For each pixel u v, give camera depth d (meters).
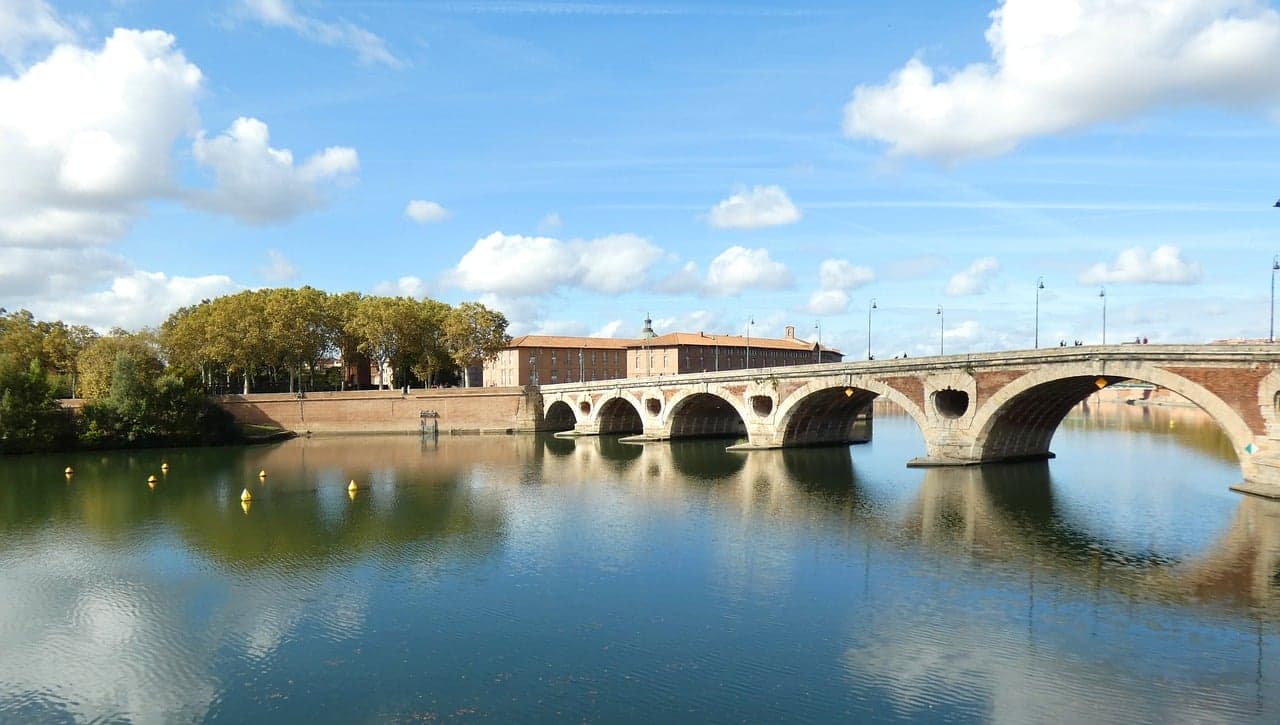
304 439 121.06
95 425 102.19
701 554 41.22
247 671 27.88
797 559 39.81
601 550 42.53
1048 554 39.75
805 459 79.62
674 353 177.88
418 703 25.08
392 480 71.31
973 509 51.09
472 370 199.25
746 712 23.88
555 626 31.27
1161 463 72.19
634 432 122.31
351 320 136.62
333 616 33.06
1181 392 48.09
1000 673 26.11
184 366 121.94
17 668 28.69
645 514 52.19
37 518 55.12
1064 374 54.66
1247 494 45.44
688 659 27.81
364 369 174.62
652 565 39.34
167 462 89.56
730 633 30.08
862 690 25.12
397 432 131.25
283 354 130.12
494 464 82.94
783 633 29.97
